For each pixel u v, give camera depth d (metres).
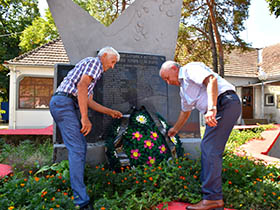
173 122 4.11
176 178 2.62
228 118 2.19
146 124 3.50
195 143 3.99
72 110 2.49
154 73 4.01
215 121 2.06
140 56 3.93
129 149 3.21
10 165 3.42
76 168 2.29
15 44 22.94
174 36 4.51
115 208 2.08
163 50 4.41
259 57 19.36
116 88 3.70
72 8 3.81
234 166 2.96
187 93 2.41
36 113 13.50
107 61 2.69
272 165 3.45
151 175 2.68
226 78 16.75
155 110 3.96
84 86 2.40
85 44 3.86
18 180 2.28
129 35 4.16
